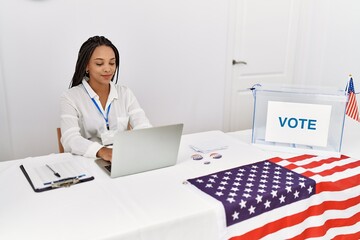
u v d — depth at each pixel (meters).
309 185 1.42
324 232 1.50
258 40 3.46
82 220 1.12
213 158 1.66
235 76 3.43
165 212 1.17
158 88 3.01
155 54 2.92
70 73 2.64
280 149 1.76
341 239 1.57
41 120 2.63
